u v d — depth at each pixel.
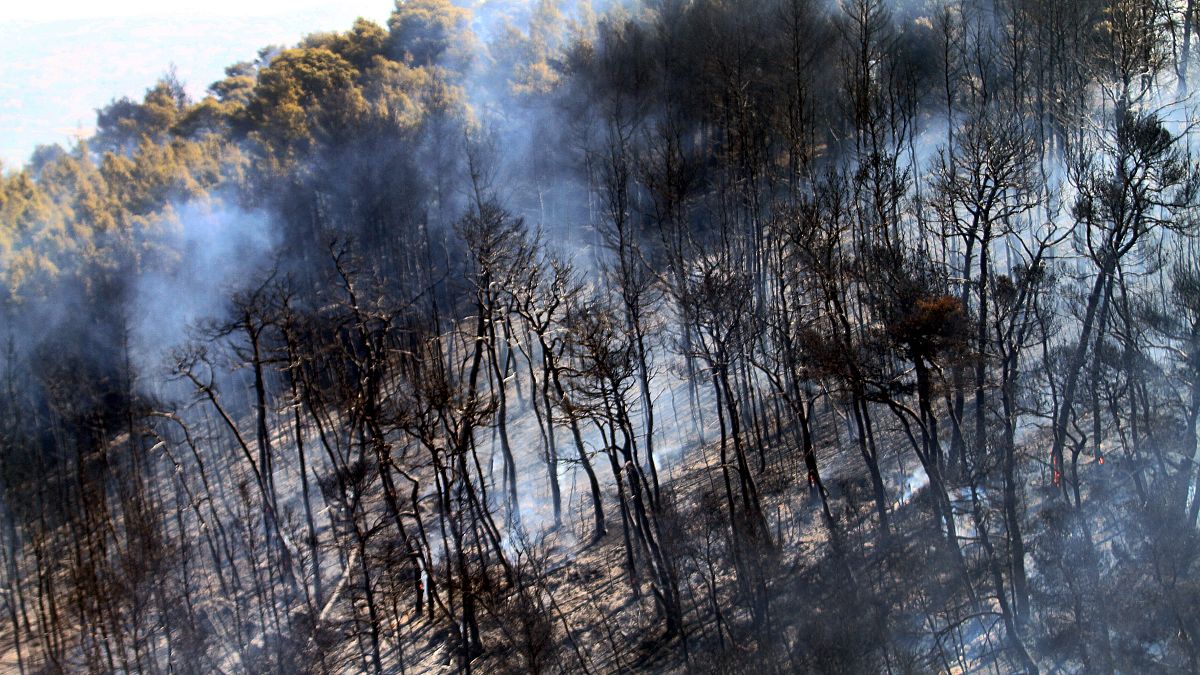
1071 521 25.11
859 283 32.53
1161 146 24.72
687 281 33.97
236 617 34.34
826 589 27.28
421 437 32.56
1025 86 40.88
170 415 43.53
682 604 29.20
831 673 24.06
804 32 40.16
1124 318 25.25
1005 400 25.97
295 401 38.88
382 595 34.22
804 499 32.66
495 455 42.94
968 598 24.67
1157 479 24.92
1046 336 26.28
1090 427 29.69
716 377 33.62
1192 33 40.97
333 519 35.62
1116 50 29.98
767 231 43.09
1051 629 23.19
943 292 28.44
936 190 38.03
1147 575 23.12
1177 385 26.47
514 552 34.91
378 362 38.44
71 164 69.94
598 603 31.48
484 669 30.05
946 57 39.19
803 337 29.61
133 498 42.06
